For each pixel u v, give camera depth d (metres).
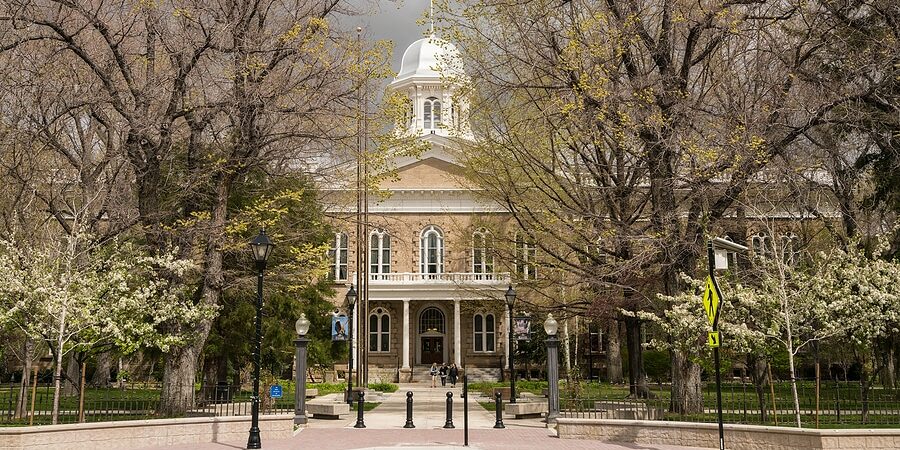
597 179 25.48
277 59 21.89
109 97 21.39
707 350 18.78
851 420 18.45
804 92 21.30
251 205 26.55
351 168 31.95
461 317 57.66
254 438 16.98
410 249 57.31
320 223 28.11
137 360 34.84
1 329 19.47
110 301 19.14
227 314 31.28
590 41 21.31
